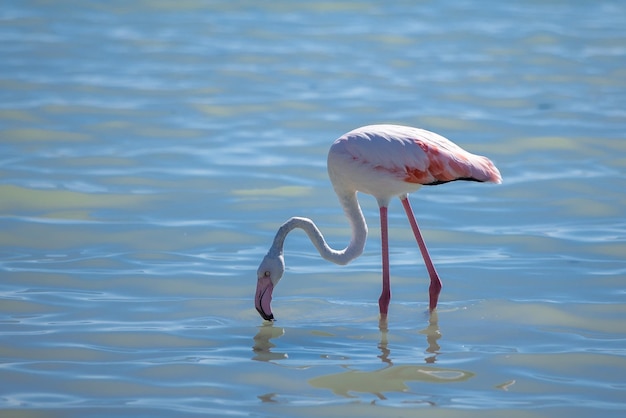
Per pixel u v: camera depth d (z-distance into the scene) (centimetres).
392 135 1259
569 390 1031
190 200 1842
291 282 1423
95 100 2673
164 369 1087
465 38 3659
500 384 1048
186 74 3042
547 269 1454
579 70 3139
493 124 2456
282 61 3256
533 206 1814
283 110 2625
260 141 2314
